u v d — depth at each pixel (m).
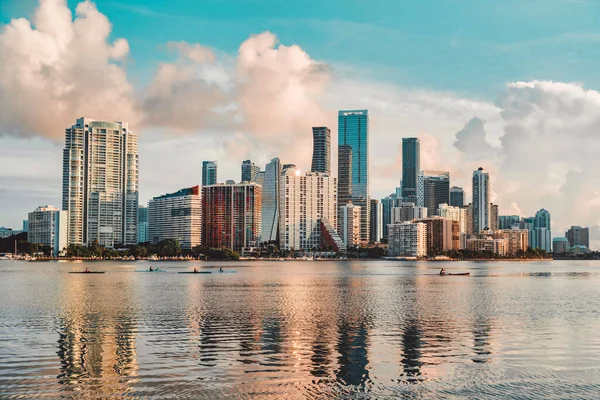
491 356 84.25
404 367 77.75
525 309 145.00
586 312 138.38
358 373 74.75
